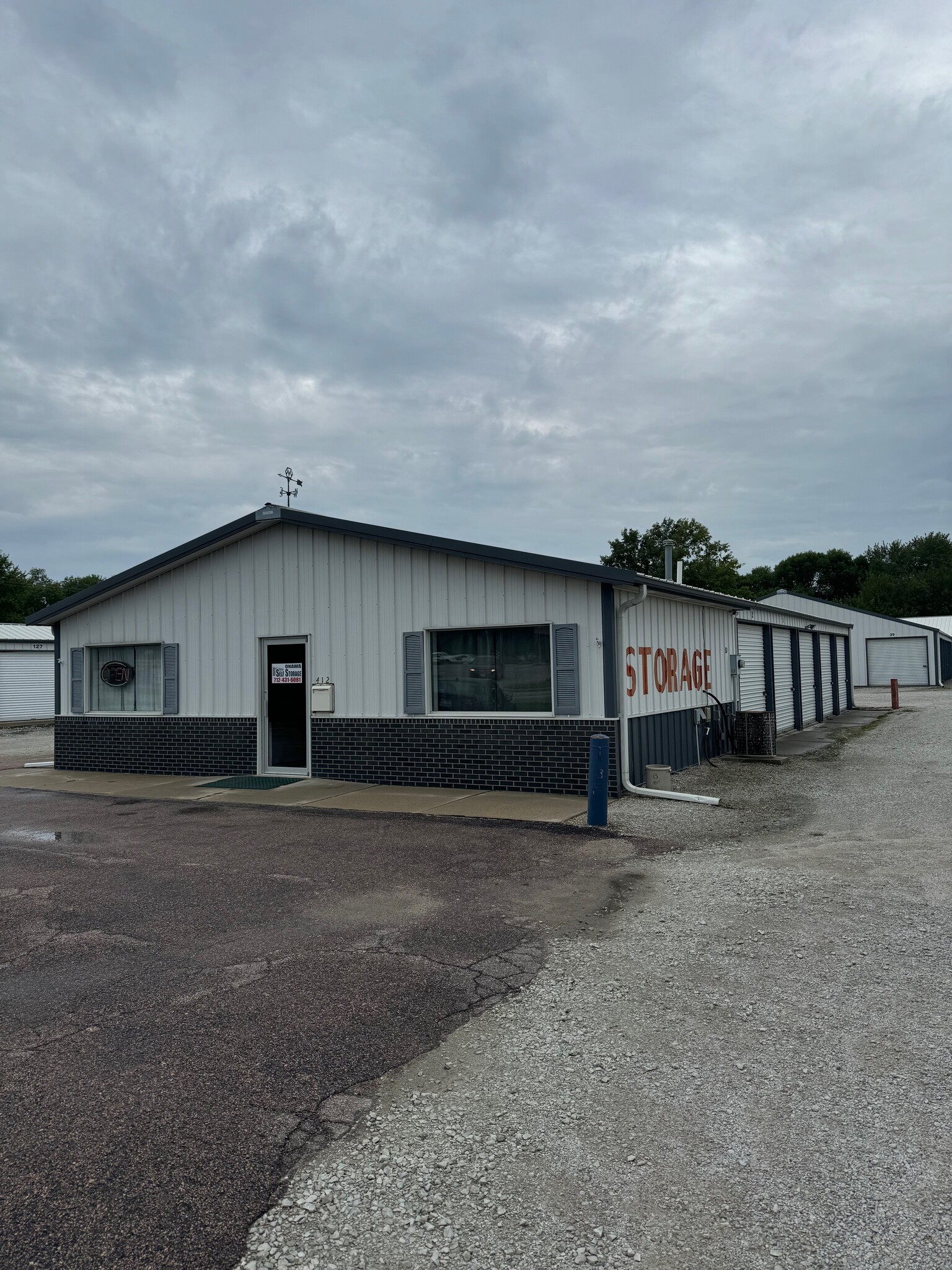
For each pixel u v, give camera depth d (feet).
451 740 38.22
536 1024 13.67
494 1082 11.87
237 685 44.11
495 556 36.55
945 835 27.37
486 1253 8.52
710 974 15.70
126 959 16.76
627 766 35.47
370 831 28.81
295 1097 11.48
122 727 47.73
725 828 29.12
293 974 15.88
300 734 42.63
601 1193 9.41
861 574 264.11
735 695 53.52
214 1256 8.48
